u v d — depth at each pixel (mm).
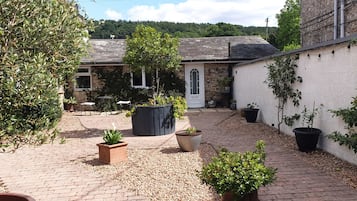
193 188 4715
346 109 5477
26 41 2414
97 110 15539
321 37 12406
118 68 15734
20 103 2301
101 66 15680
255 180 3697
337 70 5957
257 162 4004
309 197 4227
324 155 6219
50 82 2391
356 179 4805
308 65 7176
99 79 15766
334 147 6113
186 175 5312
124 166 5961
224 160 3996
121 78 15742
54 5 2609
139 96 15742
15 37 2377
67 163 6324
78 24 2883
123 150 6305
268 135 8586
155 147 7535
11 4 2301
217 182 3717
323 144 6551
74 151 7355
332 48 6090
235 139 8234
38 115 2633
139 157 6570
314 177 4992
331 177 4961
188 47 17109
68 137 9117
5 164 6332
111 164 6102
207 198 4328
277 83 8711
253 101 11883
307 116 7172
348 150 5621
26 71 2217
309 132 6406
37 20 2410
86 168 5926
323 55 6477
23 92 2252
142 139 8648
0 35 2277
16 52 2383
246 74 12875
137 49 9445
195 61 15297
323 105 6527
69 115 13789
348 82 5602
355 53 5371
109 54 16156
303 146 6465
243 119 11734
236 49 16547
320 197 4215
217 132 9336
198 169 5617
